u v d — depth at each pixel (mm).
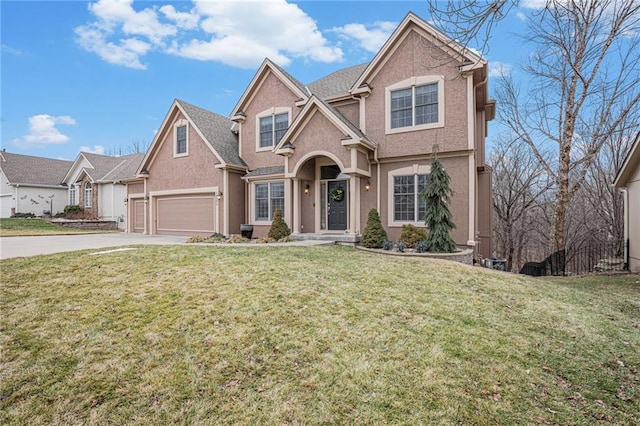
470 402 3111
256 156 16438
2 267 6672
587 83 13500
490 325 4828
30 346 3754
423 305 5391
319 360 3658
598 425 2924
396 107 13070
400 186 12992
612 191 19641
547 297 6547
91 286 5625
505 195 25938
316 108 12977
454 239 11906
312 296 5391
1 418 2779
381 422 2816
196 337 4012
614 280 9719
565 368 3834
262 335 4102
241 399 3037
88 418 2799
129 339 3943
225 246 10164
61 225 23781
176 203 17672
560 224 14156
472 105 11719
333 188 14391
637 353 4297
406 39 12844
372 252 10836
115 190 27625
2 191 30797
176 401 2996
